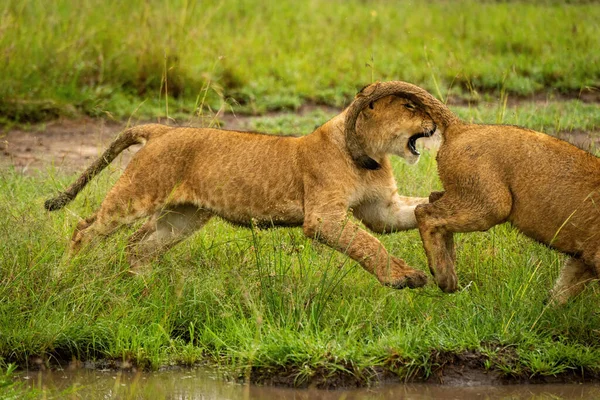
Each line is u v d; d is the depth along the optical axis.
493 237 11.69
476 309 10.38
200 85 19.83
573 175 9.82
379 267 10.30
